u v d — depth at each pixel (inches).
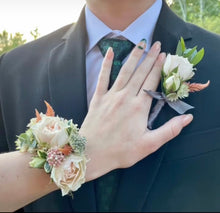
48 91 33.7
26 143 27.4
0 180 27.9
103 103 29.2
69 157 25.1
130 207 31.9
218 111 30.5
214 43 32.5
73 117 31.9
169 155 31.1
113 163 27.9
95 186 32.4
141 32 32.3
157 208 32.1
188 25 34.0
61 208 34.3
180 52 29.1
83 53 33.4
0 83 37.1
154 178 31.2
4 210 28.6
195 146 30.6
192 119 29.5
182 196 31.8
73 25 37.7
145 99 28.8
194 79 30.7
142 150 27.8
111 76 31.7
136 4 31.3
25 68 36.3
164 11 33.2
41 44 37.6
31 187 28.0
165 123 28.6
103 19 32.8
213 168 31.0
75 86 32.5
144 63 30.0
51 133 25.3
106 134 27.9
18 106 35.4
